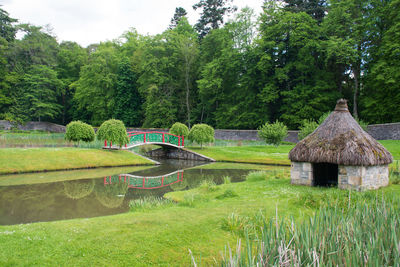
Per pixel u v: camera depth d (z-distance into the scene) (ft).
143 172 69.87
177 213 28.91
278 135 105.19
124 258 19.02
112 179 59.62
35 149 74.59
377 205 20.49
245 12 163.02
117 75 194.39
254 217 26.48
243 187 44.27
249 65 147.54
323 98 126.72
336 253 13.64
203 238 22.63
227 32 166.71
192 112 183.73
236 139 147.84
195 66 183.73
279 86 147.23
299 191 38.14
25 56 205.77
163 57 175.73
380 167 39.99
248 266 12.41
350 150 37.65
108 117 197.16
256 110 149.07
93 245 20.34
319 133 42.39
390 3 107.24
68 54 231.30
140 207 34.65
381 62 107.34
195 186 53.11
